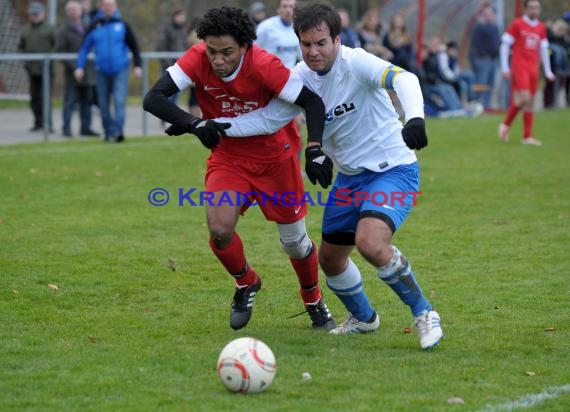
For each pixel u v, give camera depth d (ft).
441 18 211.20
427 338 46.09
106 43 134.82
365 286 61.46
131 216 84.64
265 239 75.82
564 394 39.91
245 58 46.16
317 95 46.42
